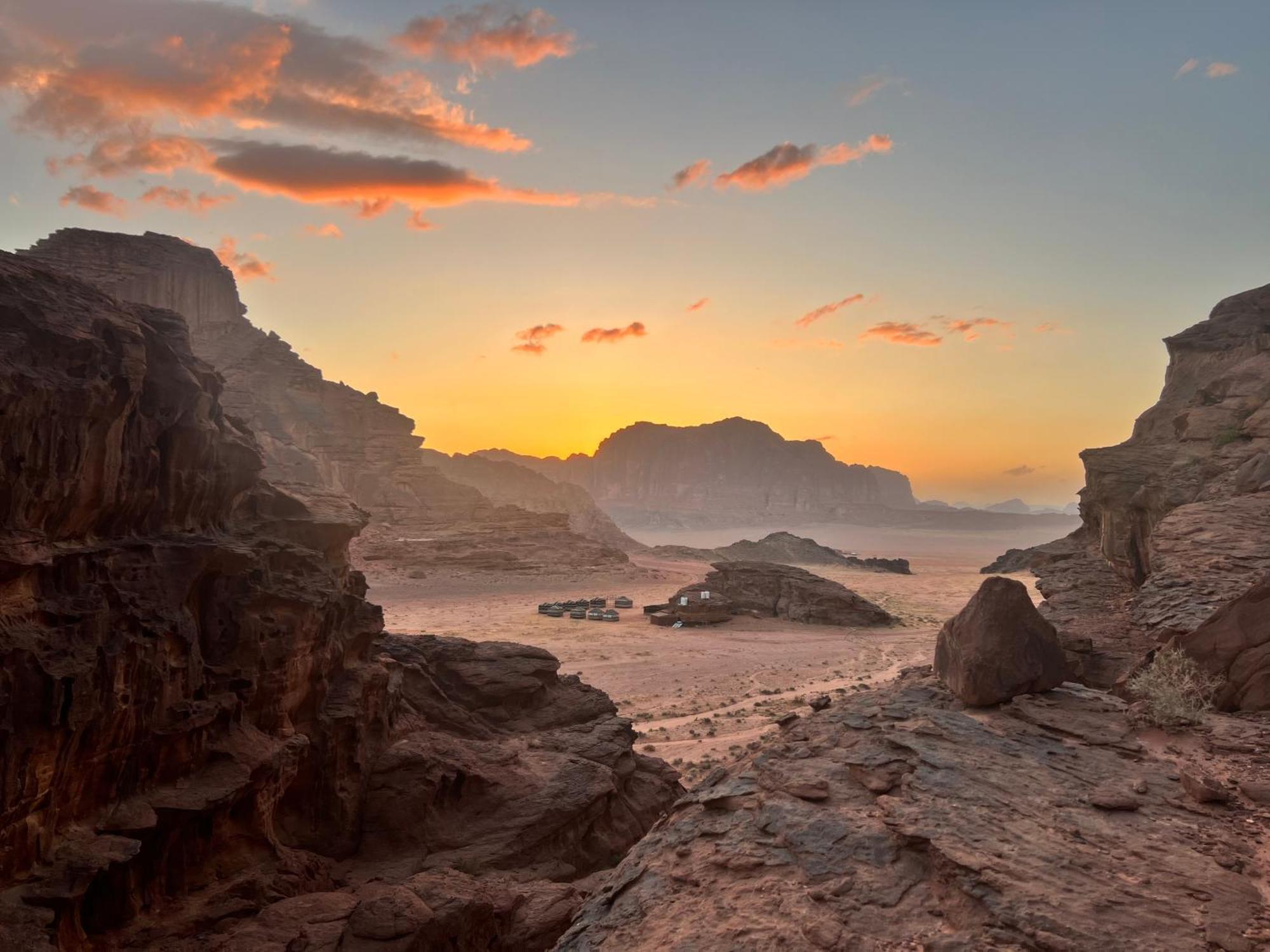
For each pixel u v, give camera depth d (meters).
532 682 33.94
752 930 9.98
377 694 27.19
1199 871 10.25
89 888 15.67
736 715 51.59
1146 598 28.44
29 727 15.13
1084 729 14.99
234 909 18.64
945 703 16.42
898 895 10.33
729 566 110.50
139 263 131.00
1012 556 188.25
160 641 18.69
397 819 24.78
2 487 15.13
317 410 157.25
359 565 126.81
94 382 17.12
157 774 18.72
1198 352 70.94
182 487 21.52
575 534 170.38
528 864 24.83
